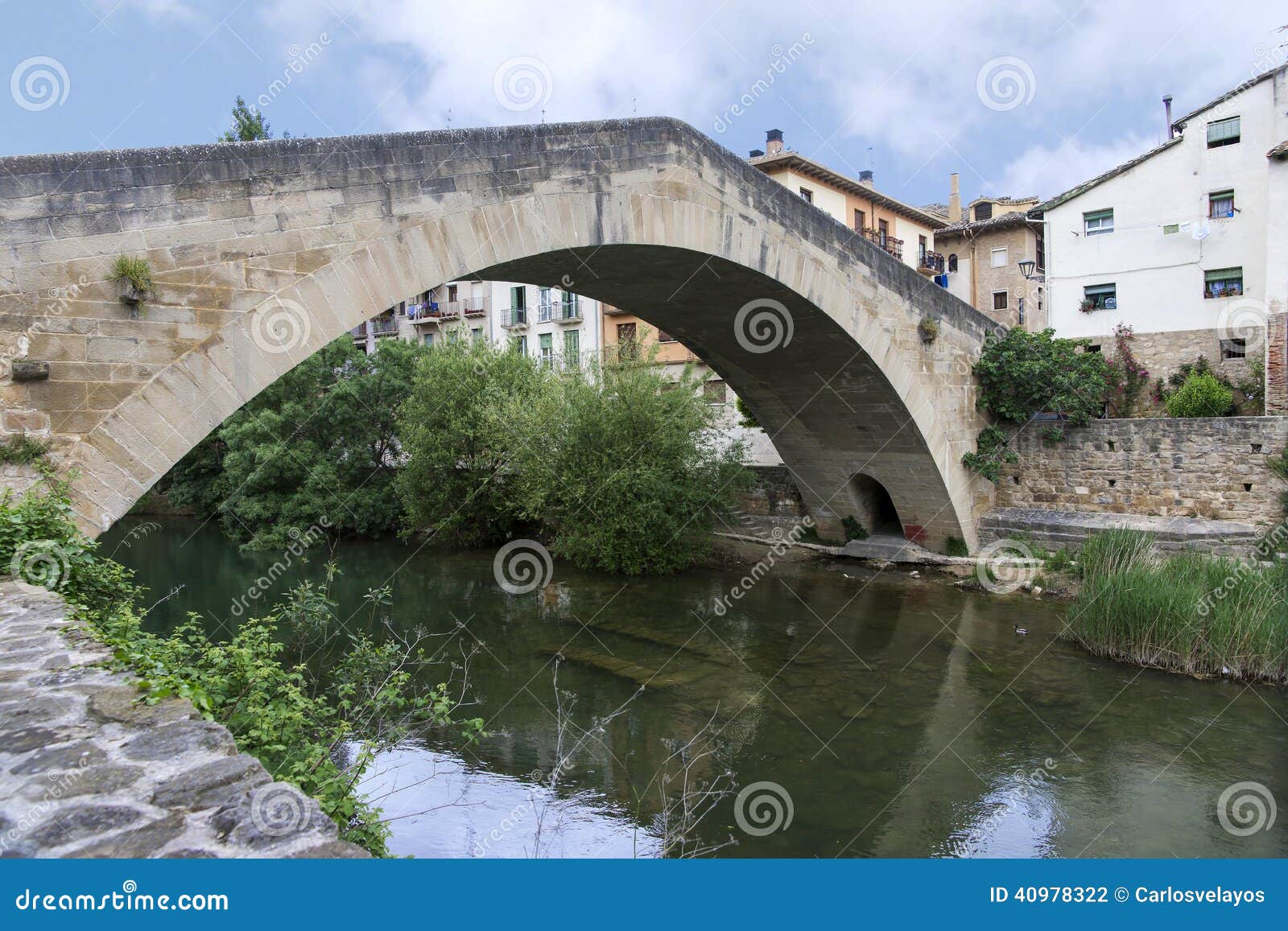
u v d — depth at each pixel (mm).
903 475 16922
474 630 13805
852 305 14102
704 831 7254
